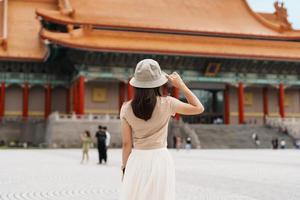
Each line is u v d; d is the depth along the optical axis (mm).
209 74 77125
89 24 71438
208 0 91938
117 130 64062
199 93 80562
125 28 76312
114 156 41531
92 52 69125
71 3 81625
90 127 63594
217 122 80000
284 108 84500
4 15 83562
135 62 72812
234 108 81000
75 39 67625
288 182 18734
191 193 15164
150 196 6164
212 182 18734
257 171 24375
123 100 74938
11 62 76688
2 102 75875
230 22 87875
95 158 38375
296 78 81938
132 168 6312
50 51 69188
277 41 82562
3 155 43594
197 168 26656
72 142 62812
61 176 22031
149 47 70188
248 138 65688
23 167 28109
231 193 15164
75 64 70688
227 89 79812
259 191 15688
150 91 6355
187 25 82375
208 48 74875
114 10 82500
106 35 72188
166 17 83938
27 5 89625
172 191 6301
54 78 79062
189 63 76125
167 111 6383
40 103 79062
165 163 6320
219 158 37594
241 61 77250
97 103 75812
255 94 83500
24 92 77188
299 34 86188
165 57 73312
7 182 19234
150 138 6355
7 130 72938
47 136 67938
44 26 76625
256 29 86812
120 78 72250
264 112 82750
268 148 63094
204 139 63875
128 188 6246
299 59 77312
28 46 79938
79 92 70250
